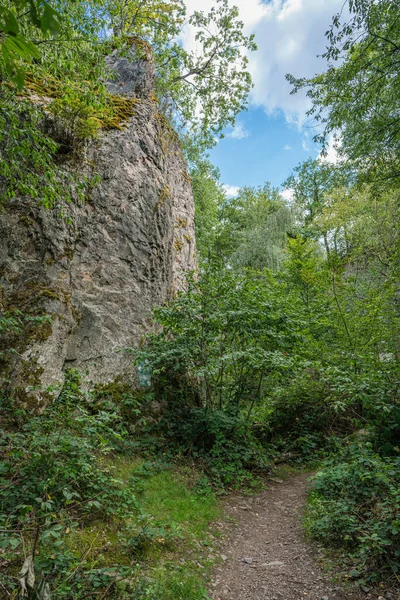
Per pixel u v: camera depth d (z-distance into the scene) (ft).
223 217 92.79
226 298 23.44
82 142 23.57
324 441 27.48
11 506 11.54
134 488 16.15
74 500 12.80
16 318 18.52
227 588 11.67
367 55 23.43
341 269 36.78
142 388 24.39
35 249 20.83
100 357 22.70
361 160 28.63
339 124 25.73
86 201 23.80
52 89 23.94
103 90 18.60
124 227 25.52
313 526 14.70
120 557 11.48
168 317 22.99
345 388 20.58
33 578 7.52
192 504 16.51
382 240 49.21
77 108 21.95
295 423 29.89
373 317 29.01
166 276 28.84
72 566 10.13
